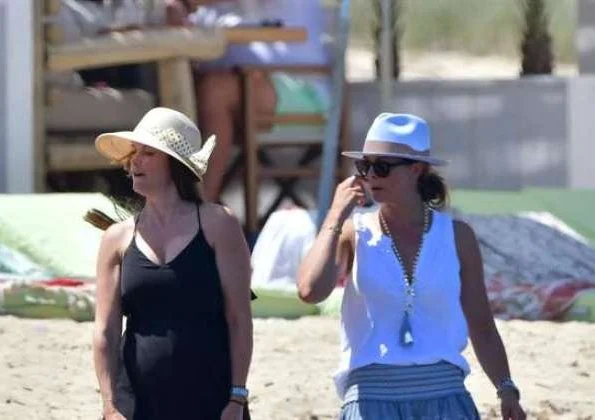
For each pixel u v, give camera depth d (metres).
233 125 54.09
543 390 34.94
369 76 95.00
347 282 22.08
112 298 21.92
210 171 53.28
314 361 37.03
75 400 32.84
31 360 36.19
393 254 21.81
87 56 51.28
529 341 40.06
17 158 51.16
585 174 58.78
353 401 21.62
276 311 42.88
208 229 21.73
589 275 48.31
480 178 59.12
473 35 132.00
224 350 21.89
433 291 21.72
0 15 50.81
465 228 22.36
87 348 37.66
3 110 51.06
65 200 47.56
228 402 21.81
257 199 54.28
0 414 31.36
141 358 21.62
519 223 50.66
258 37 52.88
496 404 33.09
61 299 41.38
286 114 54.56
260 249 46.00
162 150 21.59
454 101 59.00
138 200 24.25
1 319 40.59
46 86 51.59
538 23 62.34
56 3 51.44
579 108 58.69
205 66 54.94
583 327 42.09
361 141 58.22
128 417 21.64
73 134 52.06
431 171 22.31
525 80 58.81
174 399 21.61
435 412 21.48
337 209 21.91
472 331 22.70
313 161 56.59
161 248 21.70
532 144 58.97
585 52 62.81
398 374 21.52
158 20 53.50
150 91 54.62
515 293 43.88
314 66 55.28
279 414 32.12
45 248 45.38
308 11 55.38
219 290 21.77
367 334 21.72
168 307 21.62
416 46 132.12
